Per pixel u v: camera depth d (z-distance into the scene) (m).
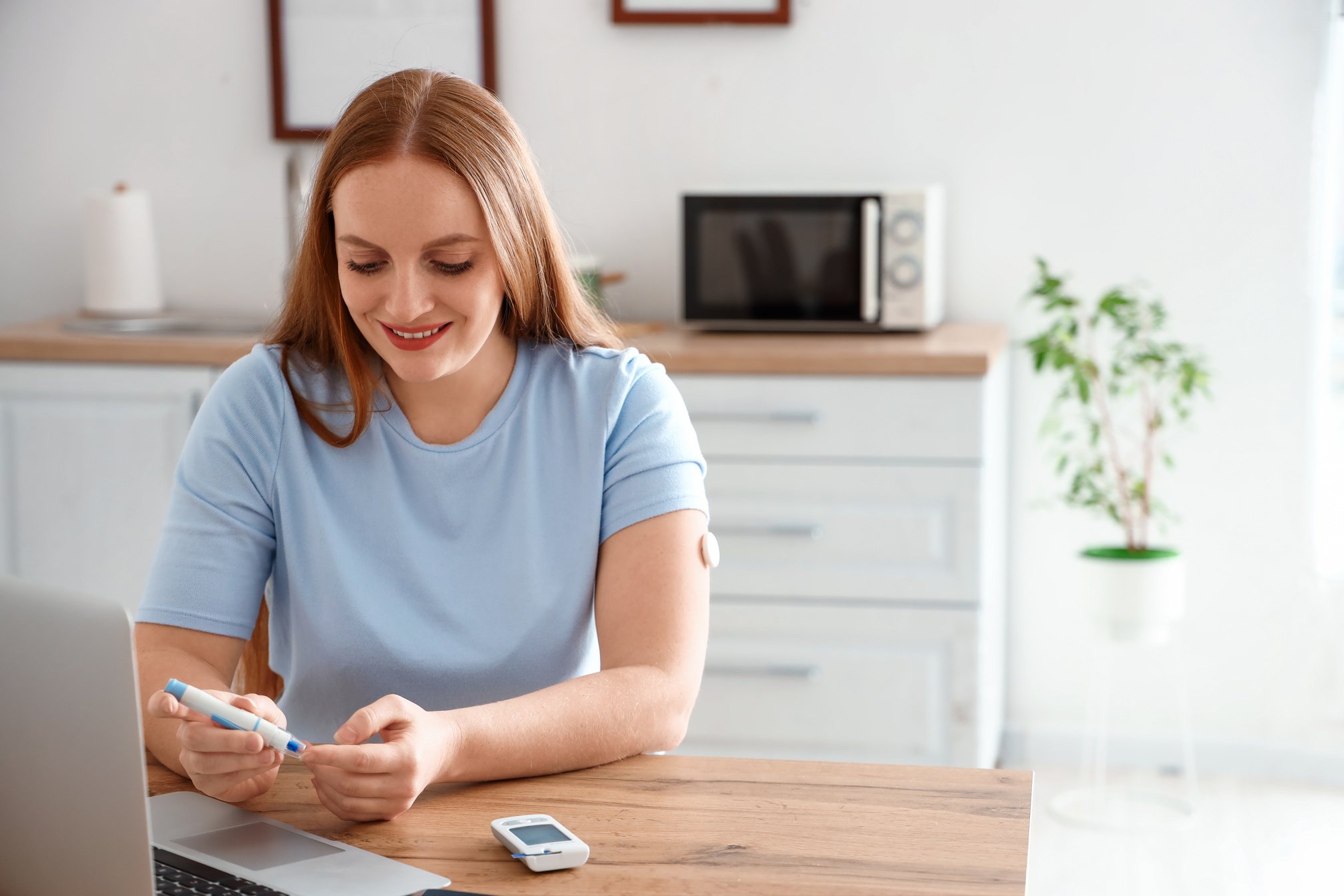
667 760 1.14
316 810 1.03
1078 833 2.64
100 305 3.05
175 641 1.25
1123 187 2.82
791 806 1.03
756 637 2.52
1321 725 2.87
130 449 2.67
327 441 1.30
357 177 1.15
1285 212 2.76
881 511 2.45
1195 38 2.76
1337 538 2.89
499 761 1.07
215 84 3.12
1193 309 2.82
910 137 2.89
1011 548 2.97
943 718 2.47
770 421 2.46
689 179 2.99
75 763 0.82
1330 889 2.40
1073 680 2.98
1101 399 2.88
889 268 2.61
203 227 3.17
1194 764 2.94
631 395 1.34
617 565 1.28
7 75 3.18
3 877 0.89
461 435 1.32
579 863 0.92
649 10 2.93
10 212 3.22
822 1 2.88
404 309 1.16
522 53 3.01
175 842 0.96
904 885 0.89
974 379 2.38
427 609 1.29
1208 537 2.88
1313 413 2.79
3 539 2.72
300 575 1.30
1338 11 2.68
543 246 1.31
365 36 3.04
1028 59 2.83
